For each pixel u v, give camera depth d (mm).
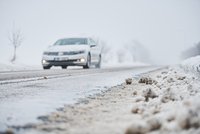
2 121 3521
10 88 7168
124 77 11258
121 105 4793
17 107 4438
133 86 7895
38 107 4457
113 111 4254
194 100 3395
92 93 6277
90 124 3453
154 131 2992
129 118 3725
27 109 4285
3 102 4910
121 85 8156
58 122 3547
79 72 14344
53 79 10141
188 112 2945
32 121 3543
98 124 3443
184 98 4781
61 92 6398
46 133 3062
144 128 2916
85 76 11781
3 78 10266
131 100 5320
